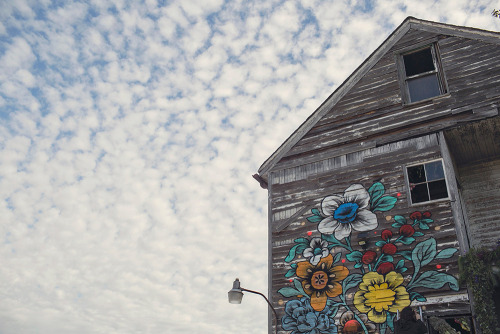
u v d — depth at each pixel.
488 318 7.85
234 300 10.30
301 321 9.87
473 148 10.99
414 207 9.79
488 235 10.80
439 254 9.04
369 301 9.34
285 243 10.95
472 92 10.31
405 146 10.61
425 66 11.73
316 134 12.05
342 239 10.30
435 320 7.15
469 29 10.99
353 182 10.86
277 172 12.12
